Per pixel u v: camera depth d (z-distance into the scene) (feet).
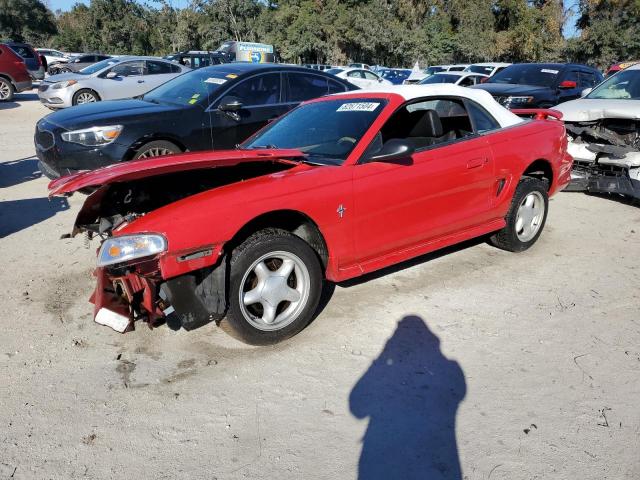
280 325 11.54
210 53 76.02
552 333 12.11
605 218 20.86
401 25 151.84
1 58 60.44
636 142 21.88
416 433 8.96
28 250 17.24
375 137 12.94
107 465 8.29
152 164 11.33
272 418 9.34
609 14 153.38
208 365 10.94
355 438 8.86
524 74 37.65
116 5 172.55
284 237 11.18
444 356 11.23
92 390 10.13
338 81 26.30
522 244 16.69
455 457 8.40
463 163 14.14
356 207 12.22
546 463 8.24
